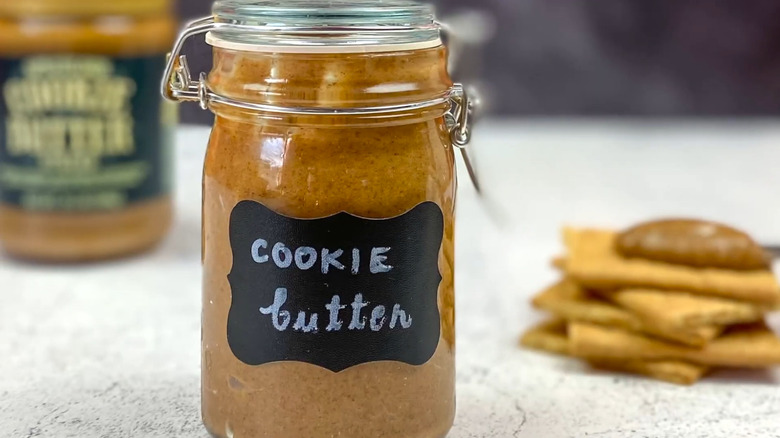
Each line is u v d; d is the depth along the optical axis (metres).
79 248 0.68
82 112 0.66
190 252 0.72
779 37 1.14
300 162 0.43
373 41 0.42
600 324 0.55
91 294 0.64
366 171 0.43
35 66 0.65
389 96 0.42
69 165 0.66
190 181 0.70
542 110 1.17
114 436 0.48
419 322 0.44
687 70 1.16
